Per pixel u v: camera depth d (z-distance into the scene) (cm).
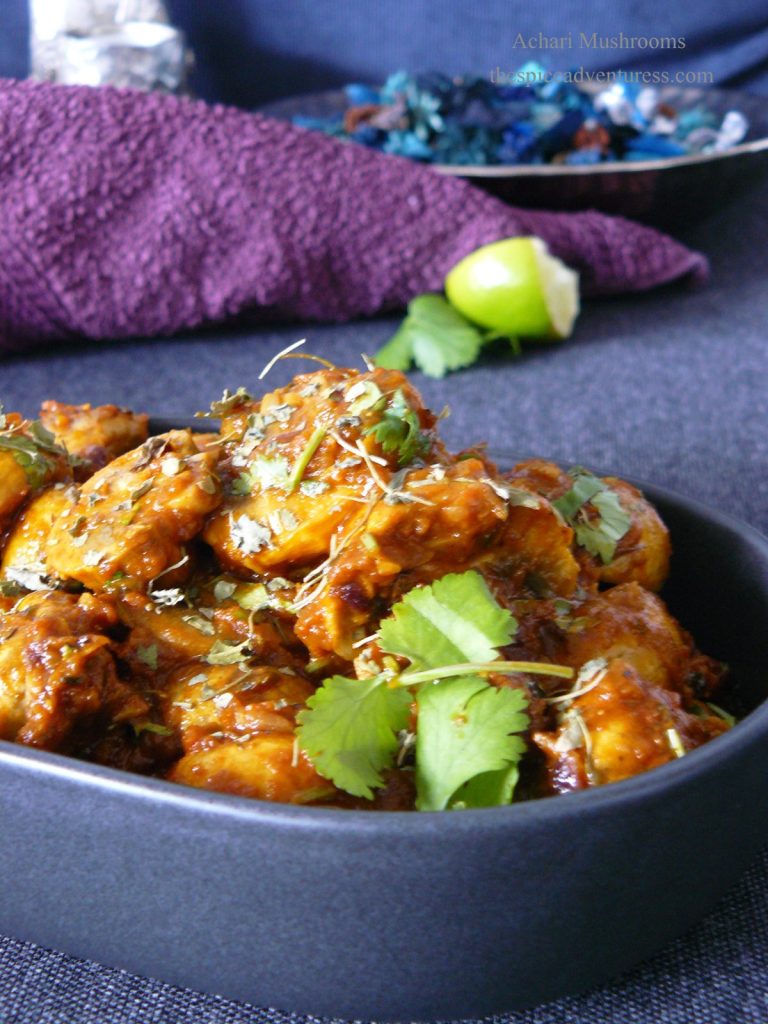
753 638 27
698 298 65
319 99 86
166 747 24
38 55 77
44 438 28
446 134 70
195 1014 23
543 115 72
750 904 25
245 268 59
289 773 22
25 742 23
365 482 24
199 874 20
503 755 21
